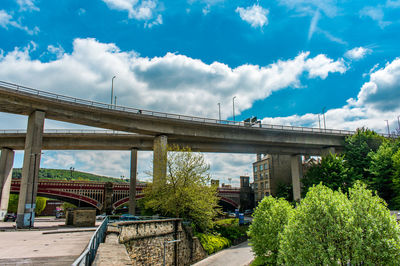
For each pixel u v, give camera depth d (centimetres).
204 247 3703
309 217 1797
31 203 3916
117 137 6025
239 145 6375
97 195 7362
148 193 4016
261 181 9719
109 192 7319
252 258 3584
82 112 4525
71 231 2777
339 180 5444
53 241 1966
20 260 1262
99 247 1313
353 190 1780
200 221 3941
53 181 6912
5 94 3909
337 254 1636
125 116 4800
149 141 6272
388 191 5288
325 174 5644
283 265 2136
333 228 1673
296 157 7381
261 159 10125
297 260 1786
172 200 3675
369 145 6341
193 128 5459
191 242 3350
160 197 3794
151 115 4984
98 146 6012
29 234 2570
